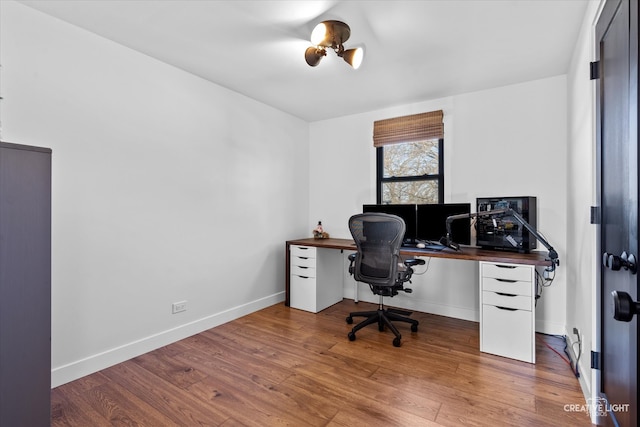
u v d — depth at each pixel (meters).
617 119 1.24
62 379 1.96
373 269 2.71
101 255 2.17
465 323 3.04
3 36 1.75
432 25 2.00
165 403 1.77
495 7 1.81
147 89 2.44
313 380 2.00
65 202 2.00
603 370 1.49
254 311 3.39
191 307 2.75
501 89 2.98
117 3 1.81
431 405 1.74
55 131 1.95
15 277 1.17
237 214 3.20
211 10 1.87
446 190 3.26
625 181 1.15
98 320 2.15
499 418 1.63
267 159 3.57
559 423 1.58
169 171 2.59
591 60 1.66
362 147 3.83
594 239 1.61
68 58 2.01
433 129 3.30
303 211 4.13
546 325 2.77
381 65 2.56
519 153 2.89
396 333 2.54
